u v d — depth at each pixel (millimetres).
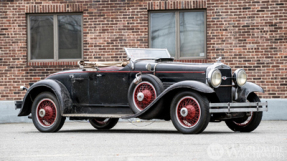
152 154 5602
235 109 8156
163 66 8773
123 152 5832
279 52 12734
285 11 12703
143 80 8695
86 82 9453
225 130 9391
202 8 13180
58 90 9367
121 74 9094
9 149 6410
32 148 6461
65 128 10922
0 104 13078
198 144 6512
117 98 9141
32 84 10039
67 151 6039
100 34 13398
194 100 7949
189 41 13375
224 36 12938
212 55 13000
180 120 8148
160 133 8617
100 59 13398
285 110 12406
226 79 8578
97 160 5223
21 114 9984
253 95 8844
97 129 10422
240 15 12867
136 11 13273
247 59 12836
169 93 8297
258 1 12789
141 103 8672
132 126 11352
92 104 9383
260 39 12789
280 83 12703
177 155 5500
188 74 8492
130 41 13297
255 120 8672
